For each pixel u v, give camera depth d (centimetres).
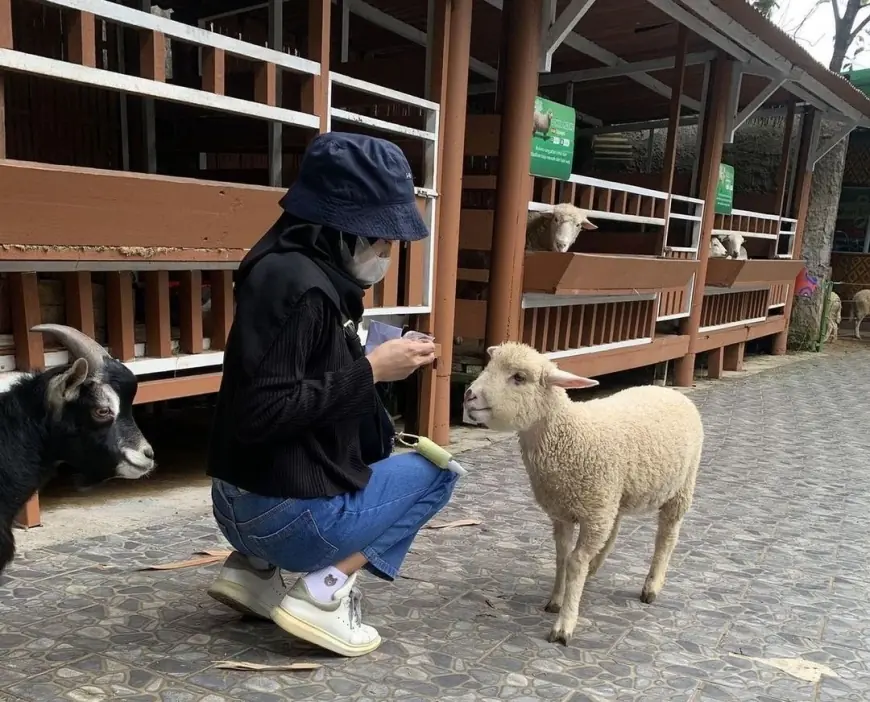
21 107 579
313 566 263
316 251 234
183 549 375
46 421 250
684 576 378
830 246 1452
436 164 558
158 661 268
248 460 246
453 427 689
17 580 329
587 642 303
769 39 806
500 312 648
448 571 368
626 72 995
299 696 252
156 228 359
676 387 979
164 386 434
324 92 460
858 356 1421
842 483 575
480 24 824
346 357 245
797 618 336
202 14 809
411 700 254
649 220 812
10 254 312
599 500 297
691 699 265
